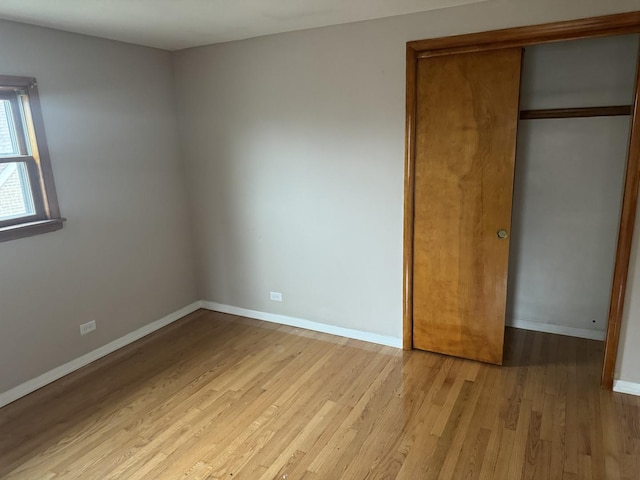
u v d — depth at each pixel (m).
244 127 3.78
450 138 3.00
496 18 2.69
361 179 3.37
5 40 2.77
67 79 3.13
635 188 2.52
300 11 2.81
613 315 2.73
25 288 2.99
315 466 2.30
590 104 3.18
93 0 2.46
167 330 4.01
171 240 4.12
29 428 2.68
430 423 2.59
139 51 3.65
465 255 3.12
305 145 3.54
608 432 2.46
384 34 3.04
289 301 3.98
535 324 3.71
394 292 3.45
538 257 3.57
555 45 3.18
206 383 3.11
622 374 2.81
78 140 3.24
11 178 2.94
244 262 4.12
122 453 2.45
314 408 2.78
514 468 2.23
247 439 2.52
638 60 2.44
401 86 3.06
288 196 3.72
